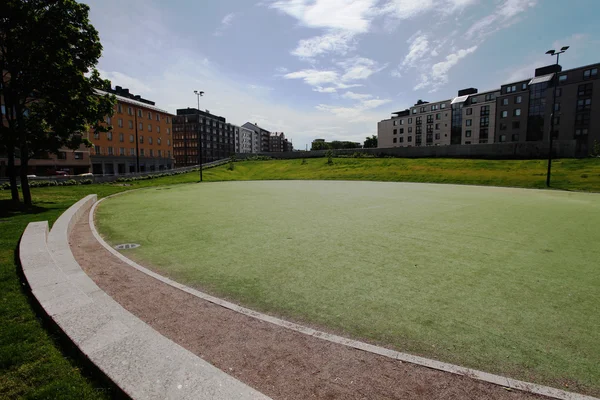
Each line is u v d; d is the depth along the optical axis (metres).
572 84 51.72
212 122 104.06
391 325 3.61
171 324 3.53
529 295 4.43
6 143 13.26
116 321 2.92
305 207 13.44
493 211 12.13
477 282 4.92
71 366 2.47
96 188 24.66
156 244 7.34
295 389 2.46
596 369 2.80
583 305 4.11
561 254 6.42
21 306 3.50
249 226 9.35
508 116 59.94
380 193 19.67
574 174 26.45
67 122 14.34
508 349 3.12
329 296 4.42
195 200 16.33
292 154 61.03
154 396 1.96
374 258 6.18
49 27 12.95
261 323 3.58
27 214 11.42
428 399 2.37
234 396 1.97
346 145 125.56
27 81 13.51
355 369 2.74
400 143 81.75
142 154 58.91
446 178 30.81
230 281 5.00
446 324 3.63
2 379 2.33
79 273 4.68
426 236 8.02
